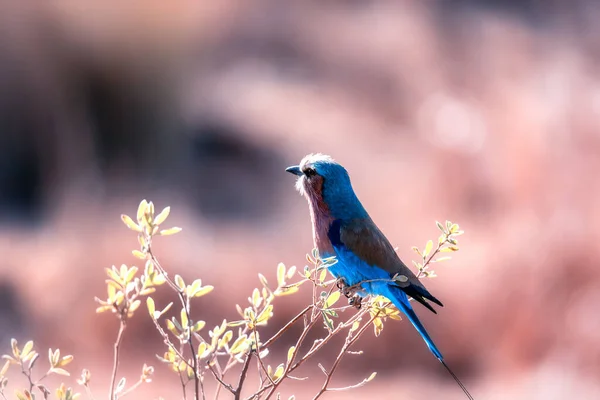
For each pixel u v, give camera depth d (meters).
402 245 17.50
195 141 23.77
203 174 22.89
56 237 17.42
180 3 21.59
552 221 15.48
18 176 20.83
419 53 28.45
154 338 15.13
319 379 14.66
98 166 20.80
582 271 14.77
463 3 31.45
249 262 16.56
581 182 15.87
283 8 32.47
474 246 16.59
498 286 15.27
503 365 14.79
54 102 20.92
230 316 15.85
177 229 5.08
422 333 6.66
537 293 14.94
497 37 27.33
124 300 5.27
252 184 22.86
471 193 18.89
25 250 17.28
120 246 16.31
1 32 20.94
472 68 26.38
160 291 15.65
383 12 31.97
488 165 18.89
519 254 15.37
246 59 30.62
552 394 13.74
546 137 17.00
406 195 19.42
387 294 6.90
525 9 30.09
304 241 18.34
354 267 7.04
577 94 17.58
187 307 5.01
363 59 29.64
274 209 21.50
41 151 20.94
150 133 21.41
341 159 23.05
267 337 15.39
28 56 20.73
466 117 21.67
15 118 20.98
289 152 24.53
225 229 19.53
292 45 31.67
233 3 31.22
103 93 21.12
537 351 14.67
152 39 21.30
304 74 30.55
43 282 15.72
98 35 21.05
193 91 22.31
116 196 19.78
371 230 7.14
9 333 15.20
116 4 21.17
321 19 32.72
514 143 17.58
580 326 14.45
